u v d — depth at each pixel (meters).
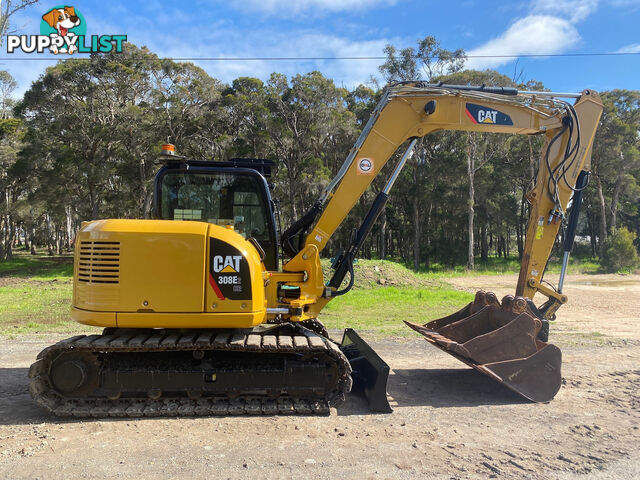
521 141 39.88
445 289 18.42
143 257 4.47
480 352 5.55
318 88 36.75
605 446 4.11
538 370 5.49
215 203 5.58
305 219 6.10
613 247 30.97
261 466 3.58
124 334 4.82
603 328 10.50
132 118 33.84
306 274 5.79
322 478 3.41
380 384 4.94
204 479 3.35
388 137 6.14
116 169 36.00
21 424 4.36
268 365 4.79
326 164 42.47
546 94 6.36
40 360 4.45
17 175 35.56
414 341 8.80
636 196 42.34
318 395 4.84
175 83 36.25
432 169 38.50
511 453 3.92
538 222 6.52
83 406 4.58
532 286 6.54
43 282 23.00
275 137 36.53
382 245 43.53
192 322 4.50
